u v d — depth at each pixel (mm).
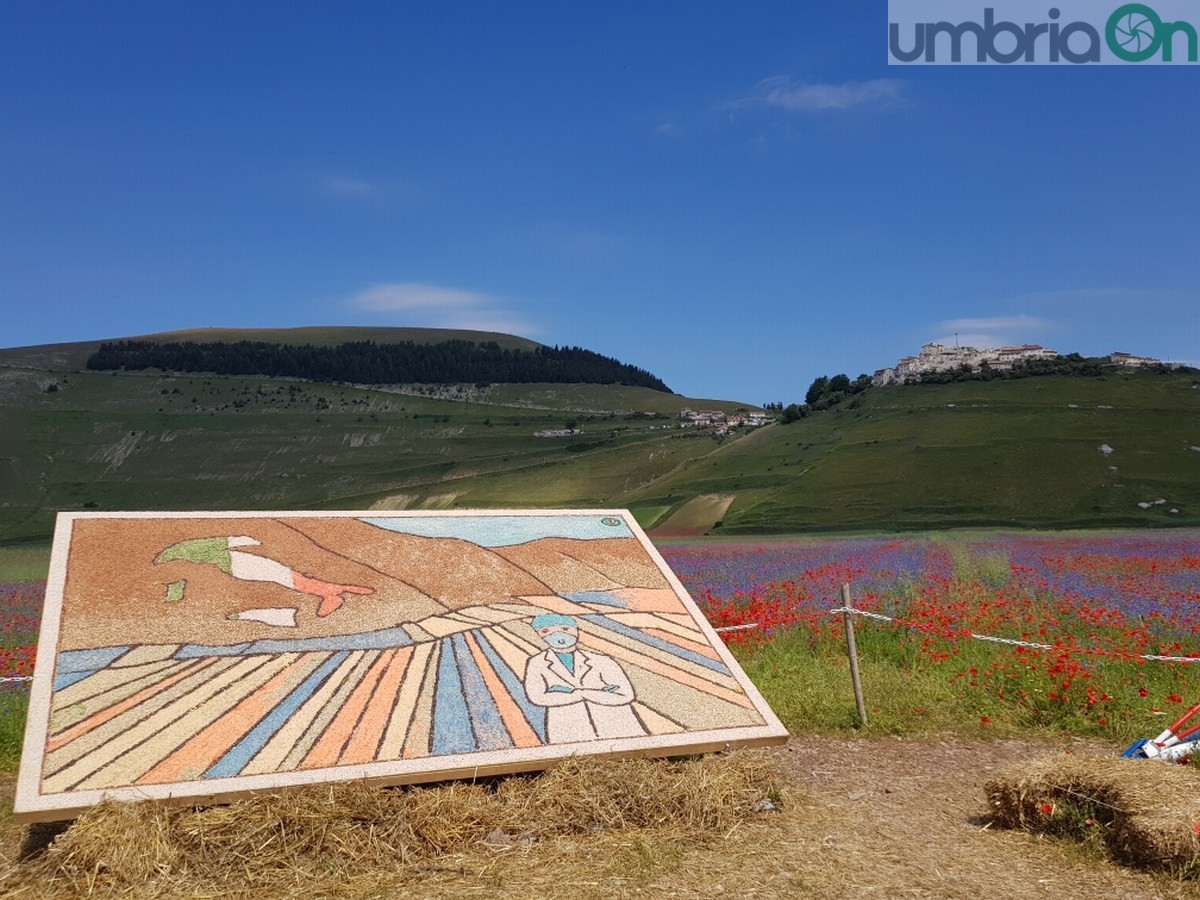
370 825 5379
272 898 4898
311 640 6539
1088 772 5859
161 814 5133
